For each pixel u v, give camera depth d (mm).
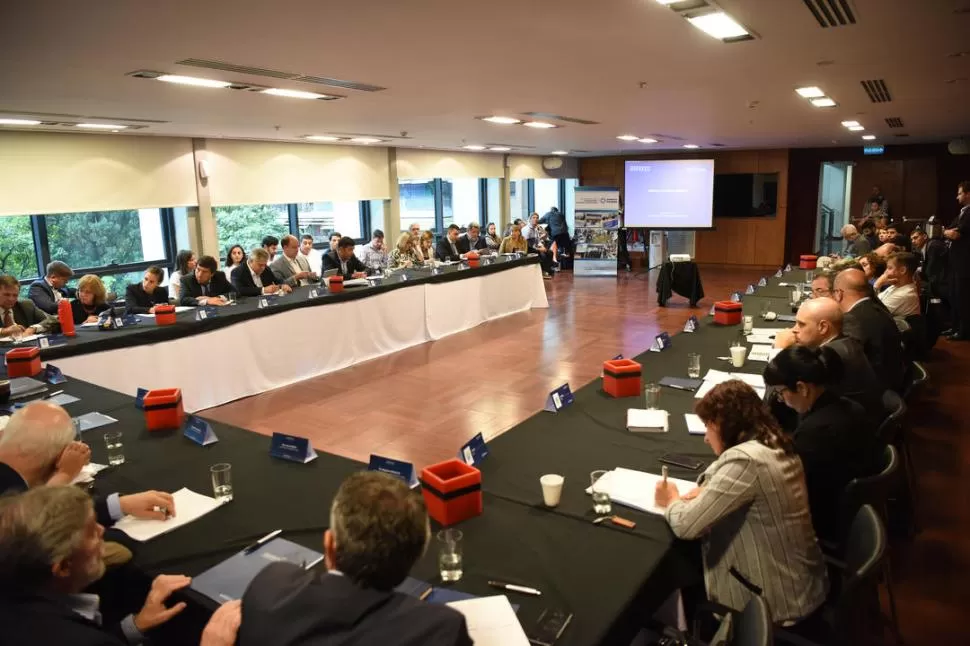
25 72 3584
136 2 2385
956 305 6812
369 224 10625
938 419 4492
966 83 4941
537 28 3000
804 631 1704
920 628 2375
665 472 1885
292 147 8828
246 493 2039
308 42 3127
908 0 2693
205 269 5543
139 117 5609
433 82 4355
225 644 1227
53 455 1788
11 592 1241
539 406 4867
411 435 4320
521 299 8758
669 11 2783
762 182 13359
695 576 1760
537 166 13695
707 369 3340
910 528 2982
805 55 3783
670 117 6871
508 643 1278
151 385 4430
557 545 1681
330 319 5859
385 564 1065
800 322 2730
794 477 1694
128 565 1637
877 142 11555
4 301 4289
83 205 6727
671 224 11867
